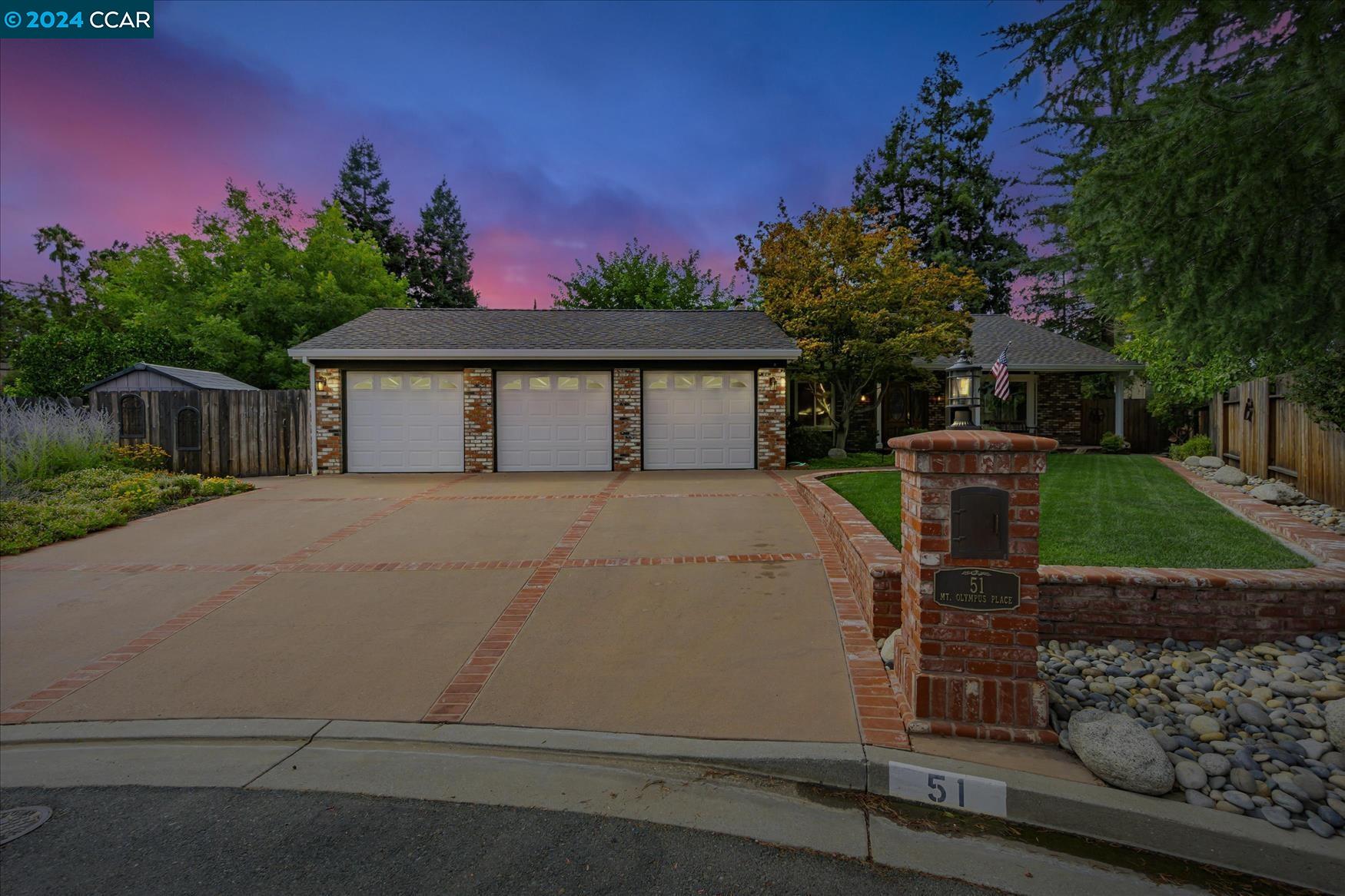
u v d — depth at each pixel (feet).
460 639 14.88
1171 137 11.23
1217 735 9.91
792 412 60.18
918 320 46.75
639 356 42.09
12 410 37.45
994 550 10.06
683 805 9.05
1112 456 42.45
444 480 38.27
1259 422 28.43
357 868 7.79
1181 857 8.13
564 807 9.03
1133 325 15.71
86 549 22.90
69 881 7.63
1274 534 17.72
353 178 136.77
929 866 7.80
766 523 24.67
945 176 99.25
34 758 10.66
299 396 42.39
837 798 9.29
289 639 15.12
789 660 13.12
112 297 70.79
